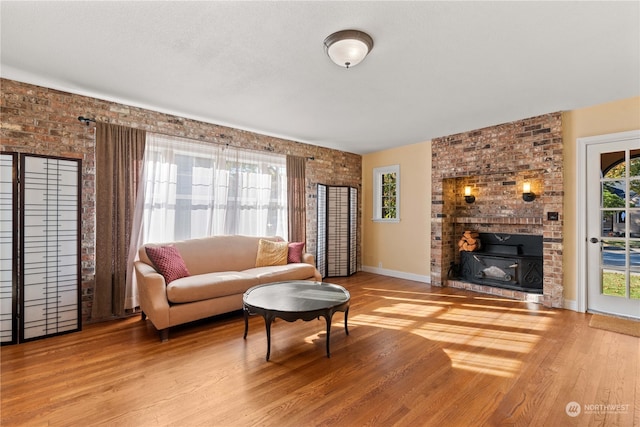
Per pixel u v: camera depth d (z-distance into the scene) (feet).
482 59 7.98
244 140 14.93
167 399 6.18
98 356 8.09
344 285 16.20
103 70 8.77
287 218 16.43
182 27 6.70
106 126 10.87
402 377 7.02
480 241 16.10
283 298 8.92
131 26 6.69
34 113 9.79
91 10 6.15
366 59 7.99
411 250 17.67
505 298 13.65
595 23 6.41
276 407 5.93
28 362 7.73
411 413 5.74
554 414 5.70
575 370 7.29
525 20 6.33
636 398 6.19
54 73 8.98
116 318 11.12
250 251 13.89
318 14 6.19
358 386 6.66
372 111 12.07
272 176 16.01
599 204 11.38
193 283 9.91
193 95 10.55
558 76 8.96
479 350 8.39
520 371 7.25
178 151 12.76
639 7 5.87
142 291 10.14
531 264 13.82
